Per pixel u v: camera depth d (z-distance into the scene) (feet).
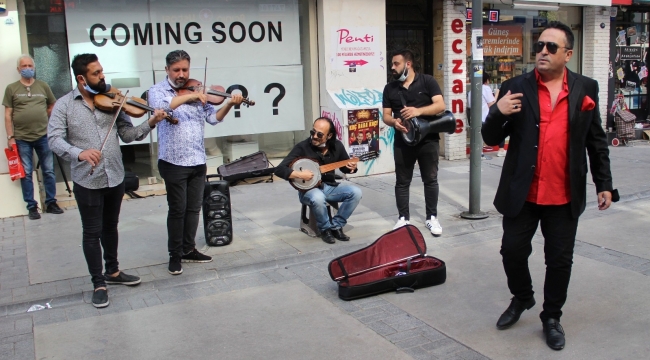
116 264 16.05
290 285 16.29
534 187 11.84
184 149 16.07
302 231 20.68
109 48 25.79
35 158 24.43
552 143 11.53
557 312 12.33
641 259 17.60
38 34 24.49
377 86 30.60
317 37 29.76
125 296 15.70
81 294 15.52
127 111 14.58
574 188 11.47
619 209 23.62
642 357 11.70
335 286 16.12
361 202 24.72
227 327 13.67
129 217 23.17
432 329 13.25
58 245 19.83
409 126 18.80
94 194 14.48
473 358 11.86
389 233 16.40
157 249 19.13
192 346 12.75
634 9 41.01
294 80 29.84
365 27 29.89
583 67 39.45
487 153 36.58
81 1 24.97
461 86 33.71
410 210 23.44
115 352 12.57
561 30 11.27
